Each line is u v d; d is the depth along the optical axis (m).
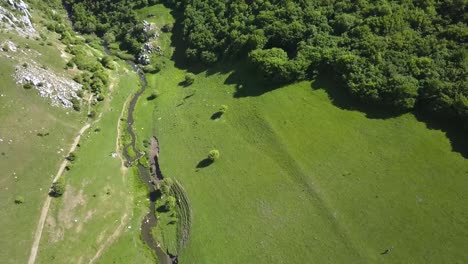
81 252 76.50
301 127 90.56
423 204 72.06
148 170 94.12
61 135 95.56
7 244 74.00
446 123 81.19
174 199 84.94
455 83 80.38
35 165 87.12
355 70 91.19
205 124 100.50
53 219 79.75
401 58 88.69
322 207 76.50
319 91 95.81
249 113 98.31
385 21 94.56
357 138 84.62
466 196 71.06
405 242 68.56
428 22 91.62
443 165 75.75
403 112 85.06
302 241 73.06
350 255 69.44
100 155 95.12
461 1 88.88
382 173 77.94
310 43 101.38
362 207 74.56
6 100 94.19
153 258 77.38
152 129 104.38
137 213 84.69
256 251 73.56
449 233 67.81
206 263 73.94
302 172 82.69
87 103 106.50
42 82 101.81
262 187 83.06
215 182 86.94
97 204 84.50
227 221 79.38
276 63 98.75
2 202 79.00
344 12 104.38
